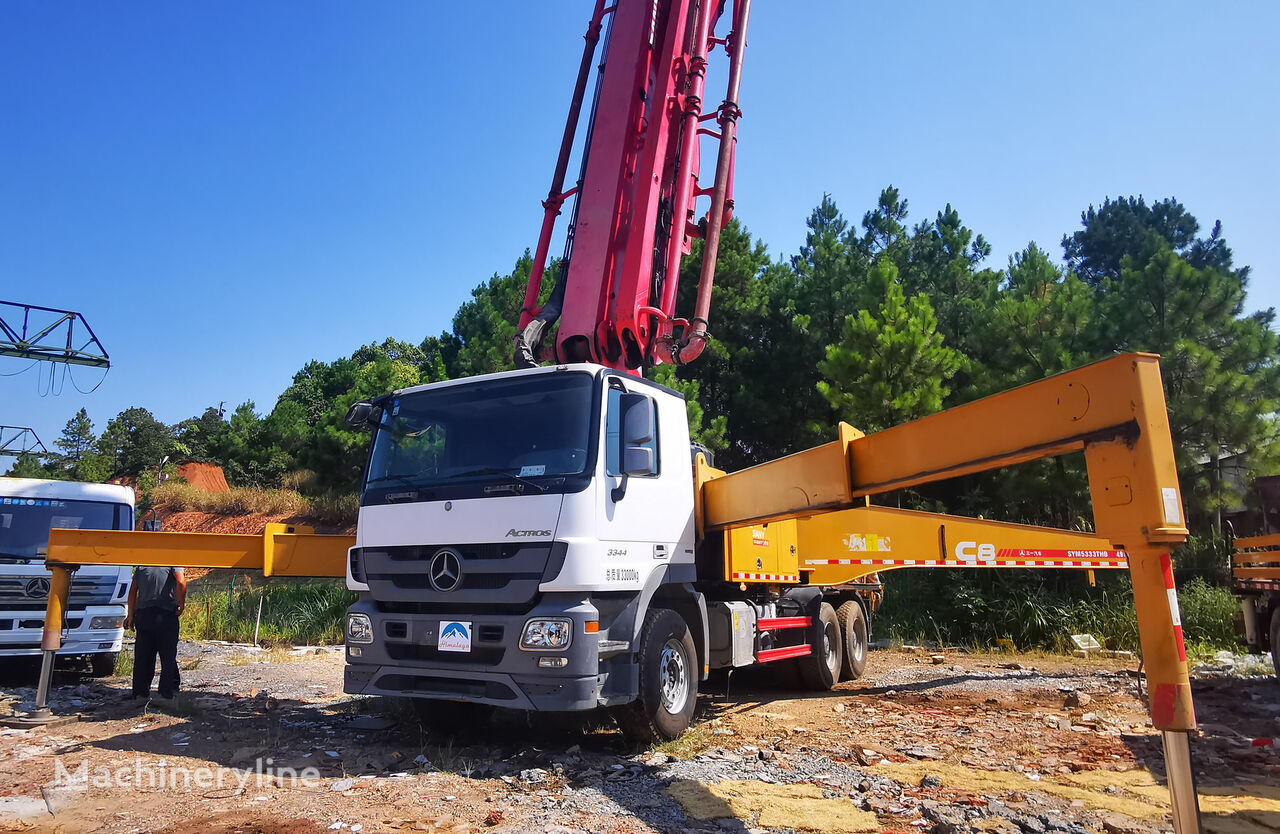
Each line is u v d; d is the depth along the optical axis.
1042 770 5.54
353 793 5.01
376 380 28.50
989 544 9.84
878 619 15.34
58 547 7.87
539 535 5.67
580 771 5.52
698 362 23.53
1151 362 3.49
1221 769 5.56
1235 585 10.23
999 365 16.98
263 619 16.42
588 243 8.63
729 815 4.52
